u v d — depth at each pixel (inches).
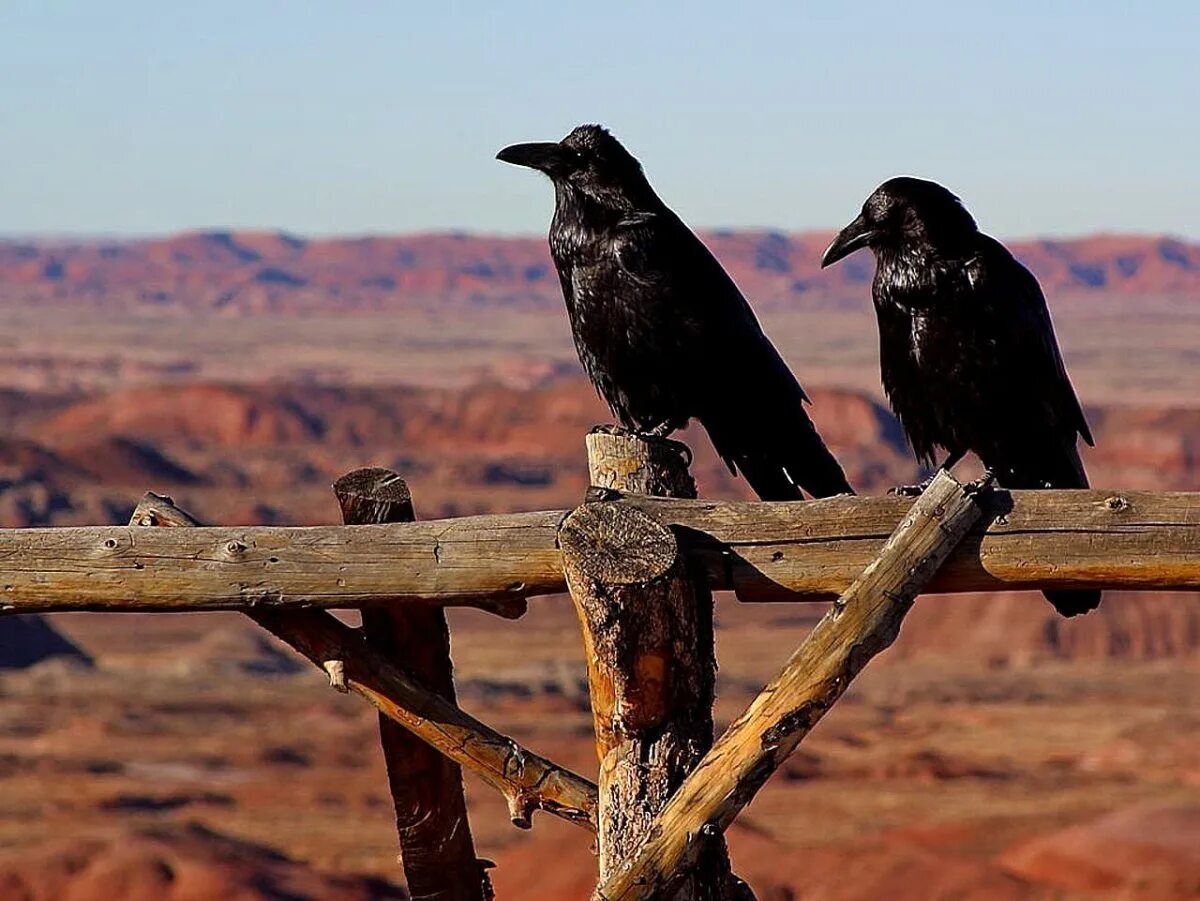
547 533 248.2
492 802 2140.7
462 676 3339.1
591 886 1379.2
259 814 2241.6
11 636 3508.9
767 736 237.1
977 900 1457.9
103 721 2795.3
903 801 2233.0
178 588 255.9
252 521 5502.0
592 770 2364.7
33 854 1768.0
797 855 1567.4
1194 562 238.1
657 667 239.3
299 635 272.5
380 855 2031.3
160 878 1701.5
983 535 241.3
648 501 246.5
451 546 250.8
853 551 241.9
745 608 4047.7
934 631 3789.4
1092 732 2812.5
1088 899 1451.8
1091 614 3786.9
